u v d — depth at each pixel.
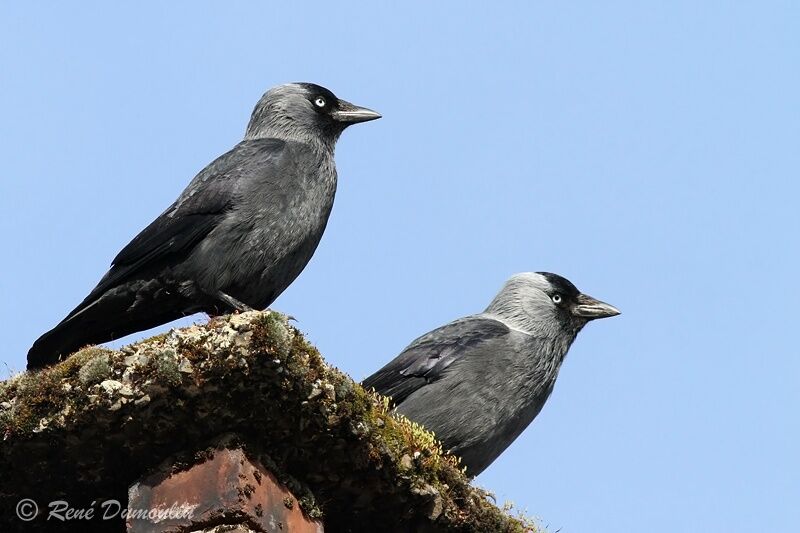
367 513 12.11
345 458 11.36
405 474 11.70
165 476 10.92
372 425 11.39
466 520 12.32
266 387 10.59
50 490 11.64
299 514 11.18
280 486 11.09
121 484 11.49
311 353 10.76
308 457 11.30
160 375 10.44
